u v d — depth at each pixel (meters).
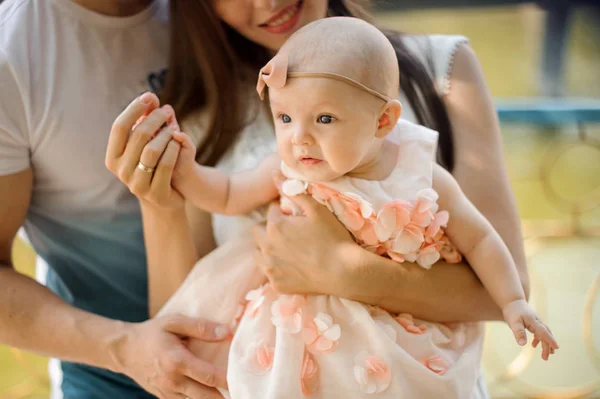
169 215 1.44
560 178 2.94
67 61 1.58
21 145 1.53
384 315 1.30
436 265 1.34
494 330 2.67
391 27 1.70
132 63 1.66
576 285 2.77
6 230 1.55
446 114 1.59
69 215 1.66
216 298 1.41
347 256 1.29
